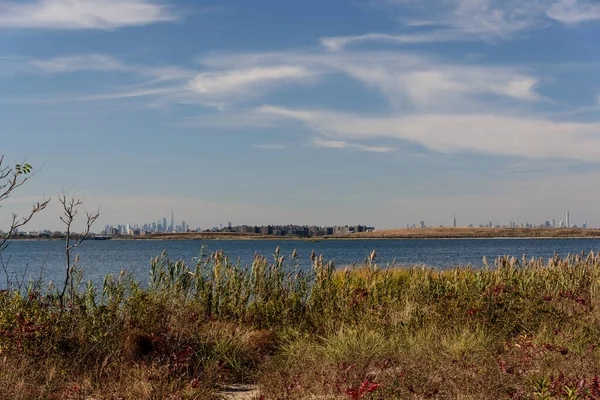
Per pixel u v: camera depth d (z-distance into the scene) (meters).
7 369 7.65
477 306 11.55
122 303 10.63
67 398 7.36
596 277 14.53
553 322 11.02
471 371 7.67
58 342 8.82
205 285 12.45
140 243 166.88
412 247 114.19
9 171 9.27
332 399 7.14
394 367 8.18
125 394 7.58
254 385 8.61
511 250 89.94
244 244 147.12
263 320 11.76
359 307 11.88
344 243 162.75
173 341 9.23
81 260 52.06
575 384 7.21
